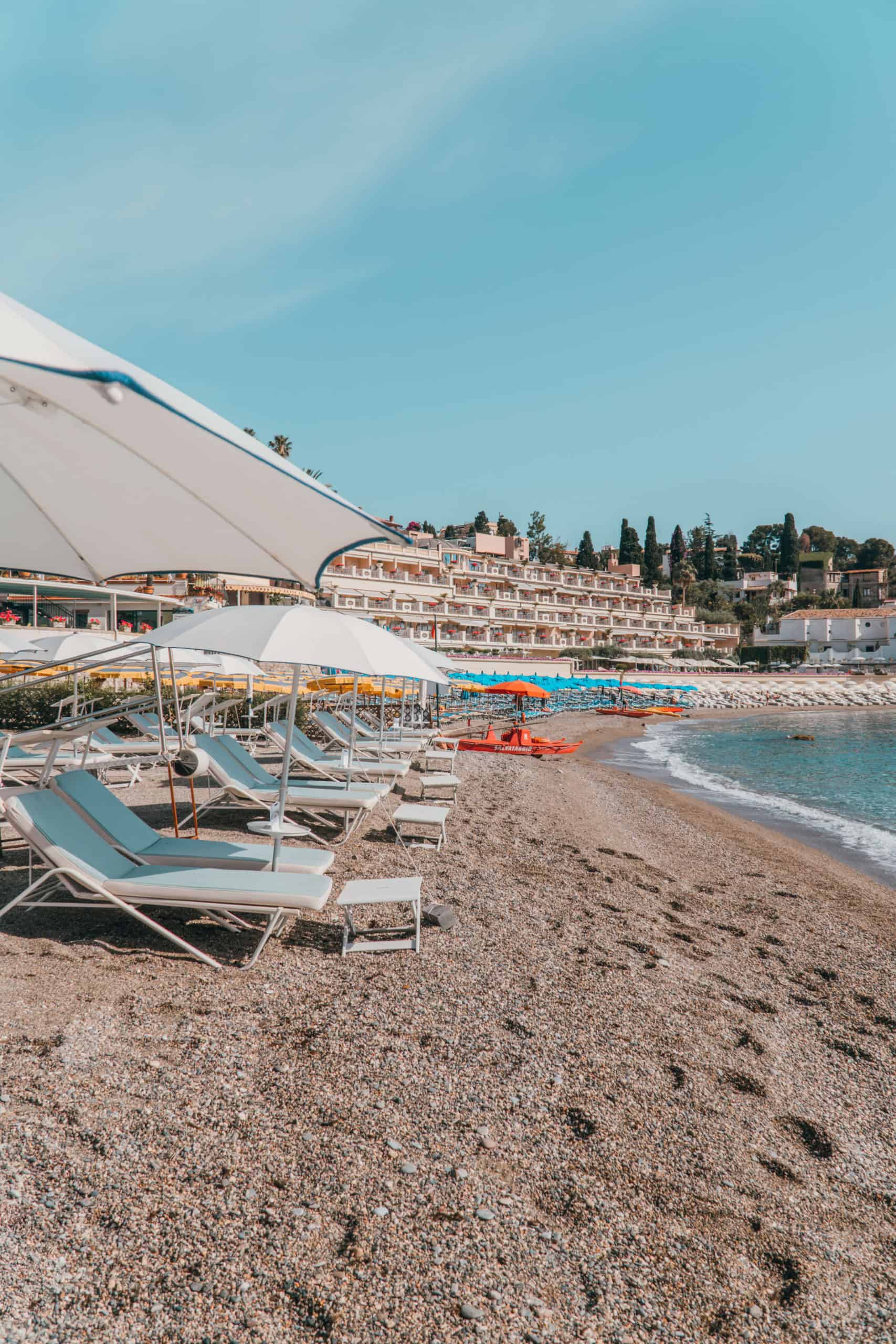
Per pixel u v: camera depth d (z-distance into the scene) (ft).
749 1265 9.24
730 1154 11.43
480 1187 9.98
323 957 17.35
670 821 45.50
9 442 11.70
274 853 18.40
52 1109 10.53
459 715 112.16
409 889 18.08
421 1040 13.78
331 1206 9.32
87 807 17.79
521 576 287.69
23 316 6.51
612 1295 8.48
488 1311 8.02
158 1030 13.20
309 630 18.07
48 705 51.90
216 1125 10.68
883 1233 10.14
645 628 323.37
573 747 74.95
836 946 22.77
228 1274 8.11
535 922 21.26
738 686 253.03
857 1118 12.97
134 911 16.17
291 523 11.57
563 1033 14.69
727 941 22.04
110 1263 8.07
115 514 13.38
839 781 70.90
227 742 31.42
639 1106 12.44
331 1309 7.82
